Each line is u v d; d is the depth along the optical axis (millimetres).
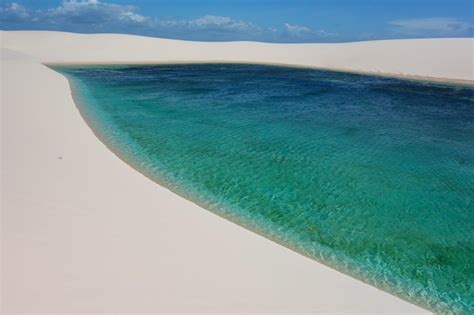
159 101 15891
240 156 9742
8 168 6984
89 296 3859
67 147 8734
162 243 5180
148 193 6910
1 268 4082
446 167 9578
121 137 10688
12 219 5172
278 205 7270
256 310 4016
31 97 13094
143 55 31828
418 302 4816
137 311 3740
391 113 14875
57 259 4414
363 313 4227
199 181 8117
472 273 5504
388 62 26688
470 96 18203
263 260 5113
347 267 5480
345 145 10953
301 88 19688
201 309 3902
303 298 4371
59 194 6250
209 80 21797
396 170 9273
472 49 27469
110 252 4750
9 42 32719
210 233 5691
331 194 7852
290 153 10125
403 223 6844
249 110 14812
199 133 11547
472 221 7008
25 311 3506
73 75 22344
